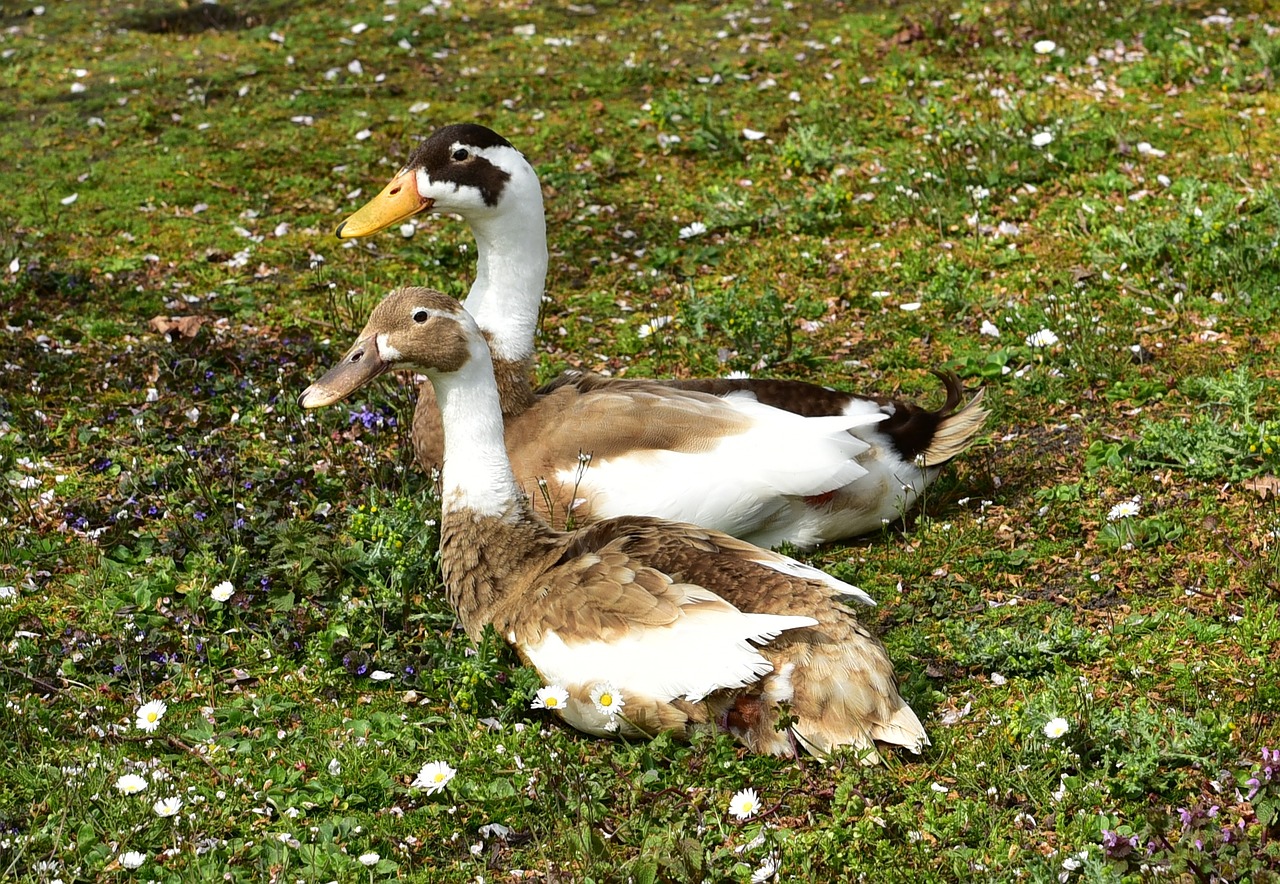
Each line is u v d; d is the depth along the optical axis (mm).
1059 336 10938
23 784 6672
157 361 11133
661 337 11531
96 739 7070
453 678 7375
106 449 9984
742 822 6383
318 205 14117
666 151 14961
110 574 8500
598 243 13250
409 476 9445
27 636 7875
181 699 7469
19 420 10250
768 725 6676
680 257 12961
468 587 7492
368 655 7664
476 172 9414
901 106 15570
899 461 8703
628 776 6648
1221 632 7621
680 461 8242
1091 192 13359
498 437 7543
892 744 6691
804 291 12227
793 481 8234
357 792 6676
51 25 18984
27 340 11398
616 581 6844
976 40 17000
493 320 9391
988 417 9609
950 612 8039
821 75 16562
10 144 15422
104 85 16969
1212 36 16406
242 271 12891
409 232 13531
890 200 13508
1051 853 6152
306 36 18375
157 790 6559
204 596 8242
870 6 18656
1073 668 7430
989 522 8867
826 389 8992
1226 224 12125
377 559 8344
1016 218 13125
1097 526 8766
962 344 11219
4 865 6121
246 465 9703
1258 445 9055
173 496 9203
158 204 14109
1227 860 5848
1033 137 14219
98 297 12297
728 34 18031
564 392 8906
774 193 14016
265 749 7012
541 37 18125
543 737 6996
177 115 16156
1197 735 6688
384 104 16359
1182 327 11125
